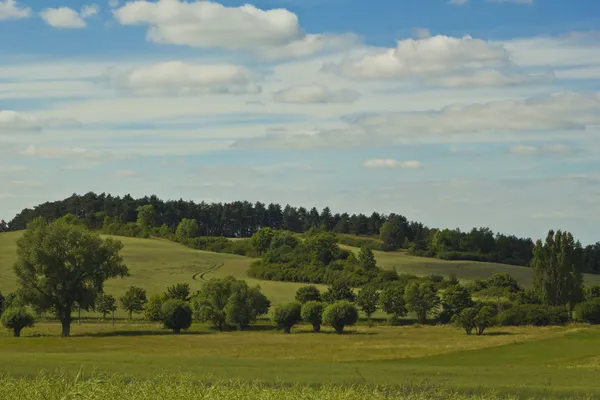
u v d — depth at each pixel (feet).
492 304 416.67
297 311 363.97
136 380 71.26
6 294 451.53
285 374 130.41
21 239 343.46
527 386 121.90
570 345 239.91
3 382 64.34
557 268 436.35
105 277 353.10
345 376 128.67
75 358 158.81
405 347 255.91
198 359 166.30
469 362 204.95
